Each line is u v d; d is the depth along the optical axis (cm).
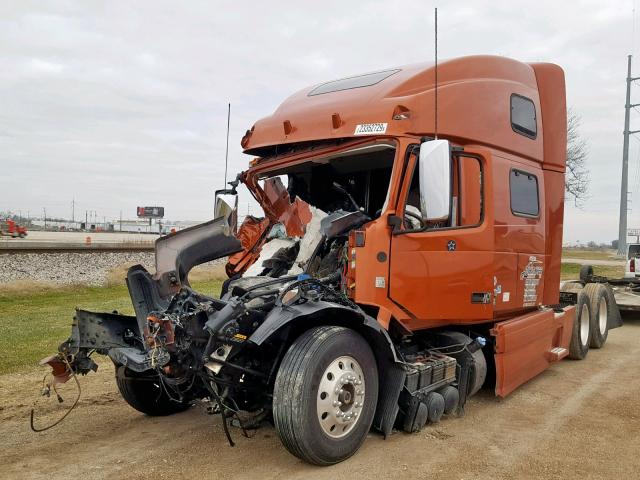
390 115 518
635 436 530
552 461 469
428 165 464
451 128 558
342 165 598
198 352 448
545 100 739
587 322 909
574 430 546
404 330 526
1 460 464
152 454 477
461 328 629
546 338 714
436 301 542
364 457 467
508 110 643
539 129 713
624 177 3941
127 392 555
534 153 697
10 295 1544
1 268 1767
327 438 434
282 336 450
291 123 590
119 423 558
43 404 616
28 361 802
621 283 1379
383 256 502
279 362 452
